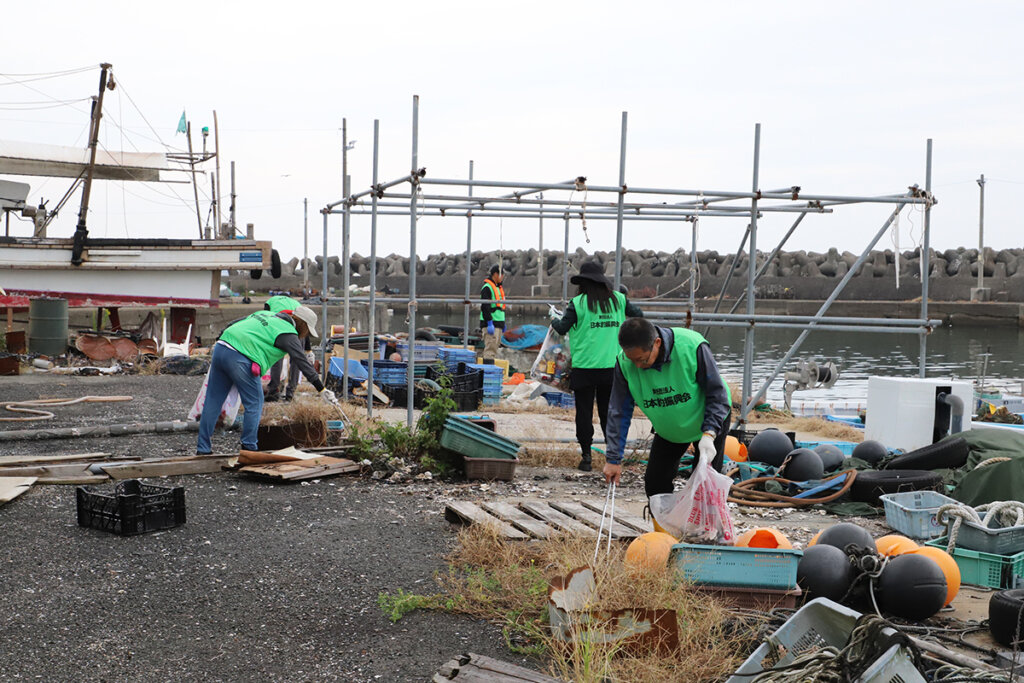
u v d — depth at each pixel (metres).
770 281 51.88
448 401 8.25
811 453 7.89
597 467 8.89
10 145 23.33
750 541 4.91
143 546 5.68
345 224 12.30
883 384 9.70
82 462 7.95
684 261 56.22
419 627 4.52
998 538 5.40
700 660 3.86
